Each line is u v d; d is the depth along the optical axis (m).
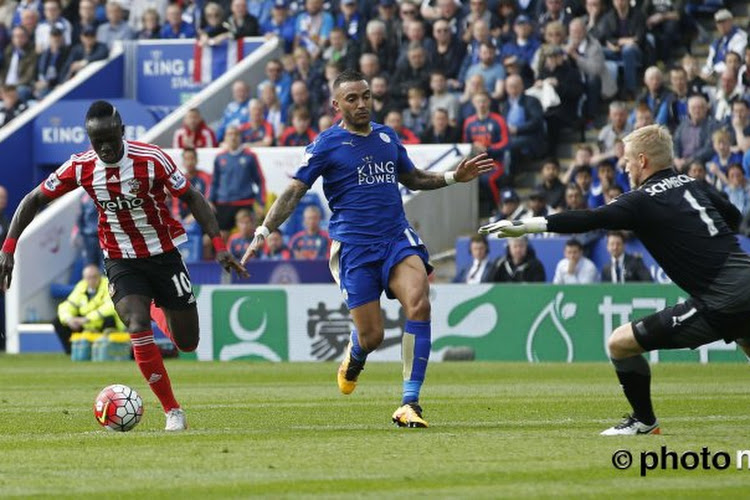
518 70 52.19
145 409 25.78
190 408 25.86
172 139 57.81
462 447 17.95
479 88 51.78
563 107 51.53
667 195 18.41
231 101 59.12
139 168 20.89
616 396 28.12
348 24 56.84
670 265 18.42
